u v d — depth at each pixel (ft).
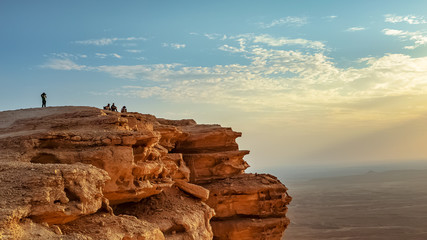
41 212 59.88
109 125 98.99
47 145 87.20
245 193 162.09
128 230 72.28
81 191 66.23
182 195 122.93
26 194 59.36
